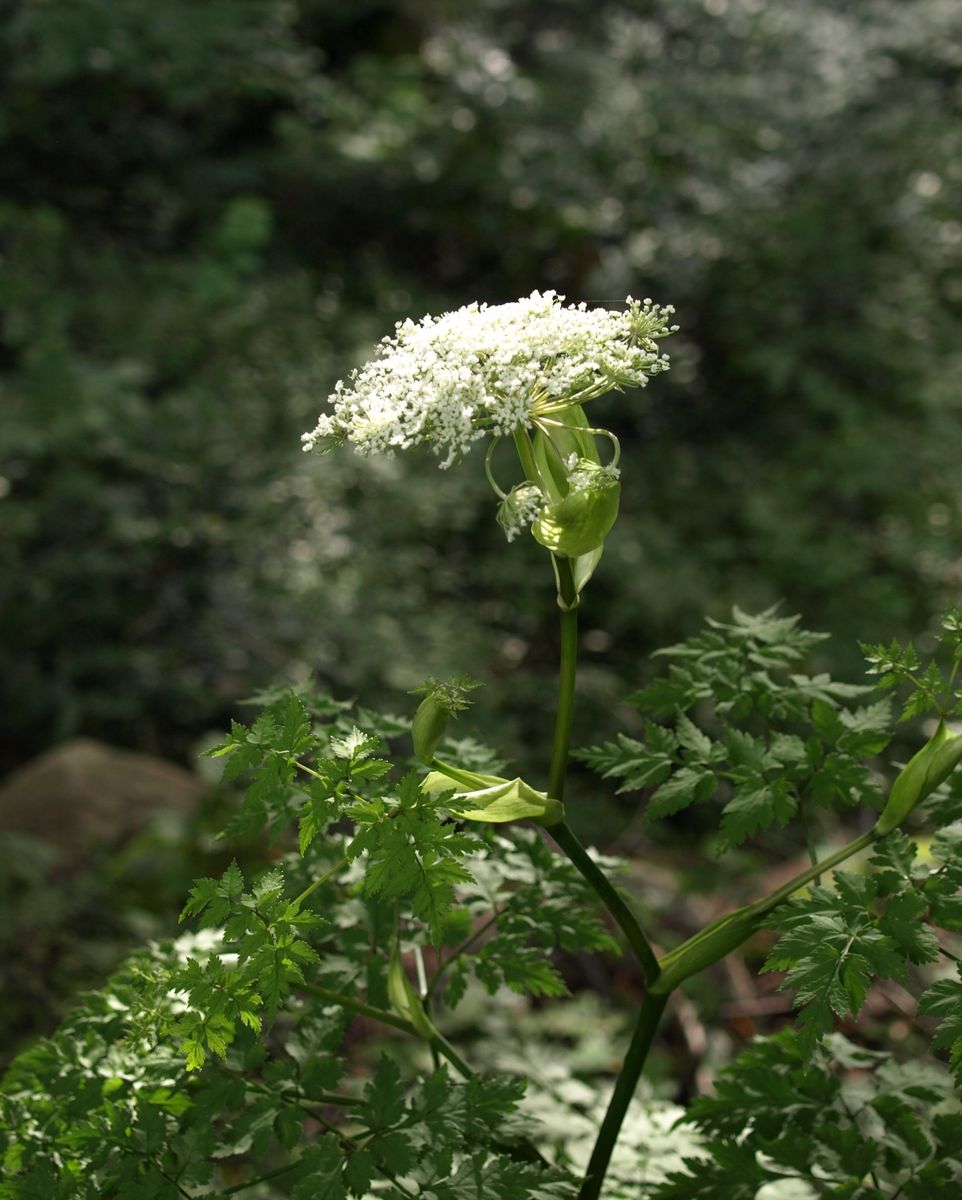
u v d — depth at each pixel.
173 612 6.91
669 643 7.70
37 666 6.63
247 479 7.11
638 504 8.53
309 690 1.87
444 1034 3.31
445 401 1.29
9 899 4.05
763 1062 1.76
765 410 9.22
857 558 7.85
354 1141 1.47
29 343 7.49
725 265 9.23
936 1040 1.29
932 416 8.72
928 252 9.49
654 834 6.20
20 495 6.77
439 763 1.50
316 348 8.02
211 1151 1.48
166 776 5.22
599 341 1.34
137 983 1.62
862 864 4.55
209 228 9.16
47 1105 1.60
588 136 9.83
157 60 8.68
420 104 9.90
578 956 3.92
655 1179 1.92
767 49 10.33
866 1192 1.55
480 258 10.05
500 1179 1.42
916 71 10.27
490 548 8.05
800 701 1.74
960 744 1.50
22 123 8.65
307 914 1.34
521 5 11.33
